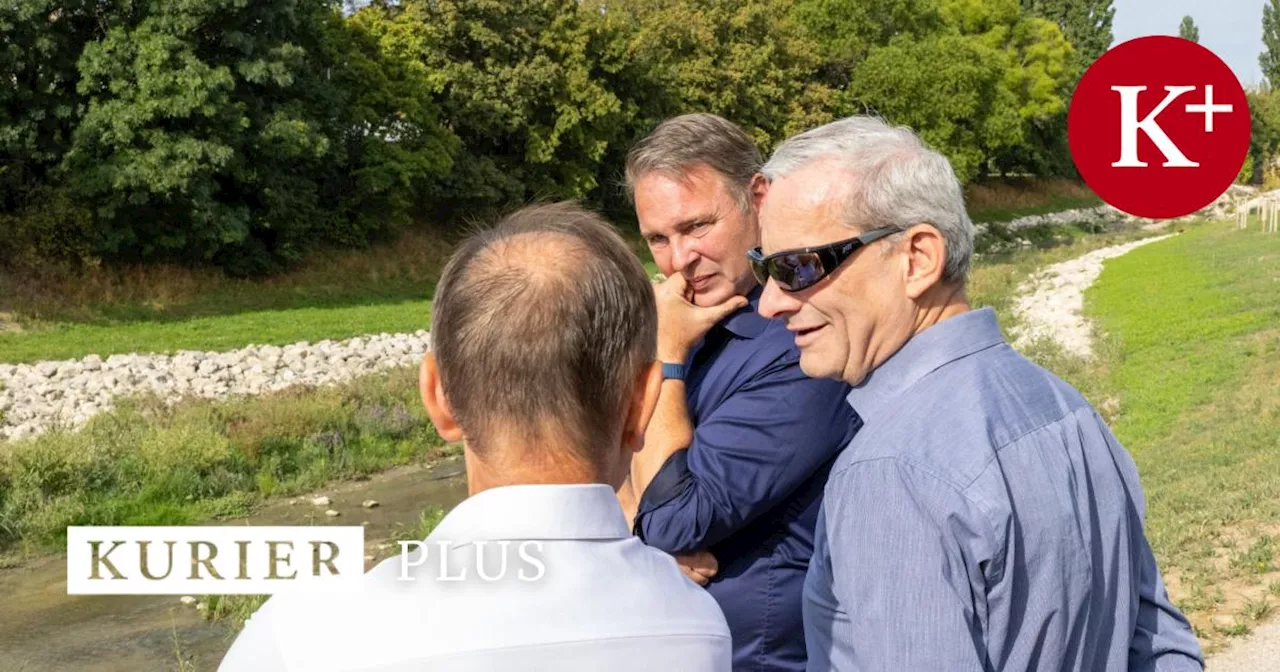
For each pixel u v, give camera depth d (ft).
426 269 118.93
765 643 7.88
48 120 88.79
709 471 7.55
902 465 5.55
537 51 130.00
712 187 8.13
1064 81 216.74
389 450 53.62
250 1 93.50
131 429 51.19
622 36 137.59
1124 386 58.39
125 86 87.04
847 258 6.19
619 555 4.58
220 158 88.22
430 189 123.54
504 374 4.42
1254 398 48.34
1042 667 5.56
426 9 124.57
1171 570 25.39
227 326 84.33
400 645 4.16
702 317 8.13
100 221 91.40
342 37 115.85
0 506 41.78
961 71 165.89
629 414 4.91
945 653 5.26
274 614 4.36
